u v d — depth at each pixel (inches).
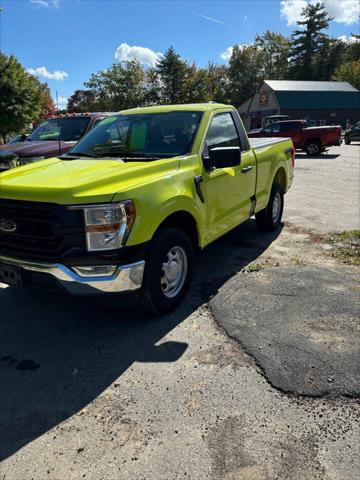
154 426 99.5
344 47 2893.7
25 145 333.4
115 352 131.3
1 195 132.3
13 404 109.3
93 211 121.6
